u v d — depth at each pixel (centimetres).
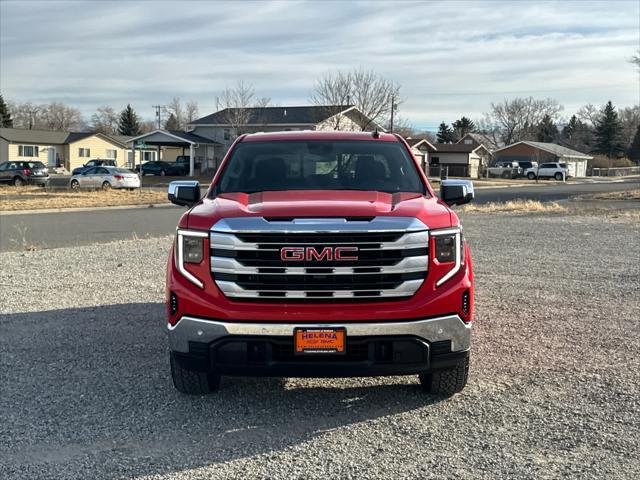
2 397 484
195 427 427
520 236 1501
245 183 531
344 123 5022
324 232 411
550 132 12750
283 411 454
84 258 1191
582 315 727
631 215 2072
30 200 2991
